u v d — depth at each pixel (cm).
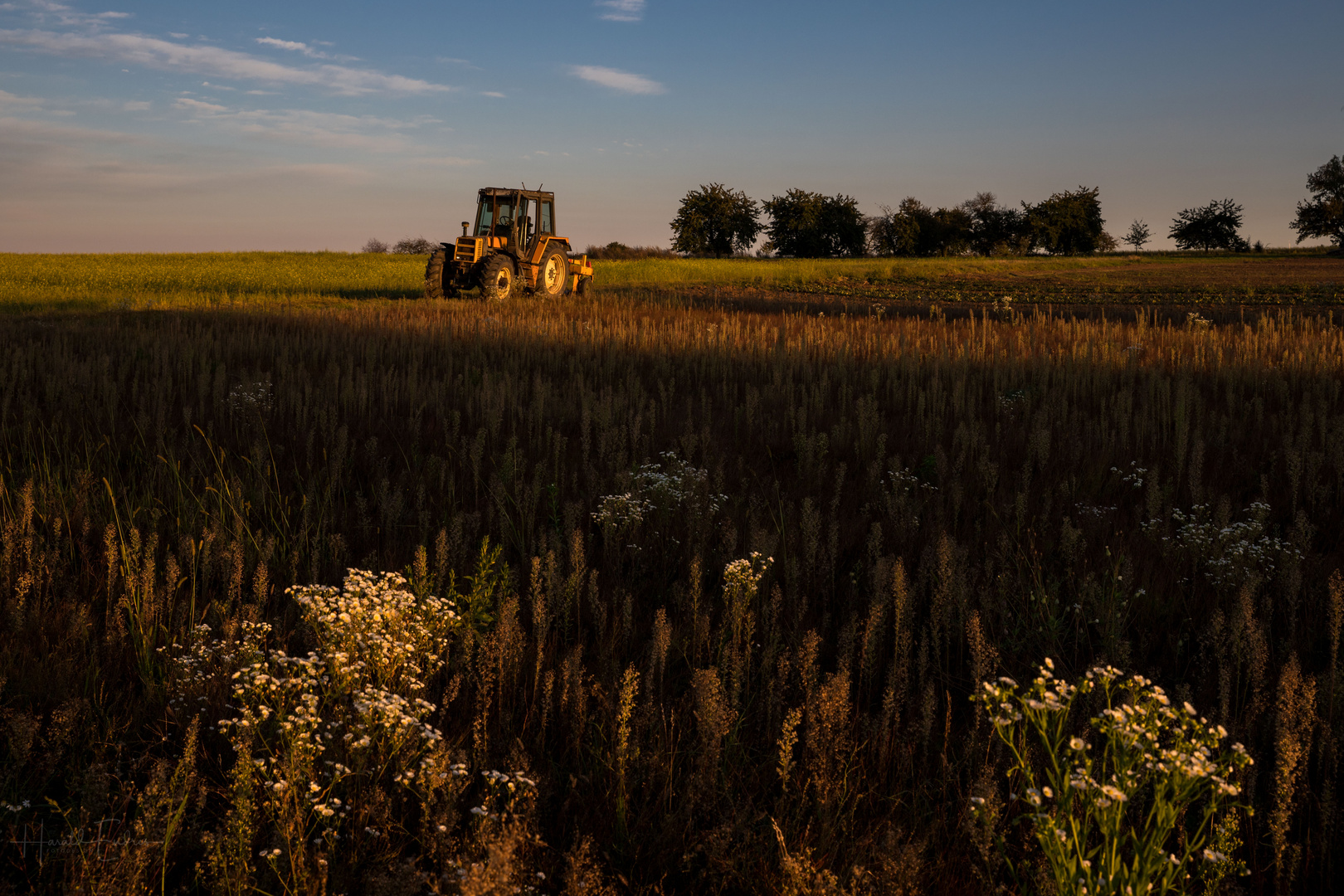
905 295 3334
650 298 2650
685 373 1138
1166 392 885
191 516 520
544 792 290
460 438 772
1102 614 405
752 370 1152
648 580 489
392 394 957
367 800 273
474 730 305
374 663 332
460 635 373
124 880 236
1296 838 286
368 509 588
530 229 2409
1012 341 1418
